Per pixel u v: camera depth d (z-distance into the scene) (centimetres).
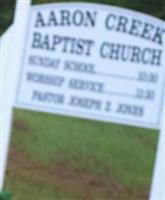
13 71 851
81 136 1094
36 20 854
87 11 858
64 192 996
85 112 849
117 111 850
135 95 850
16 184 997
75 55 855
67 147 1083
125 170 1060
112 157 1075
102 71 852
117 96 851
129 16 856
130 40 855
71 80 852
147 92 851
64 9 858
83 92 851
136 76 852
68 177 1025
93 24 858
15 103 851
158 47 855
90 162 1062
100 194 1009
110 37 855
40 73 852
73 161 1058
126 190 1027
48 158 1058
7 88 851
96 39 855
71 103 850
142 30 856
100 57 853
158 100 849
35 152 1064
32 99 852
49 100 851
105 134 1096
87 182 1023
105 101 851
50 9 855
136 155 1081
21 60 852
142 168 1067
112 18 856
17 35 852
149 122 851
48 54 853
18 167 1026
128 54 855
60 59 853
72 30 856
